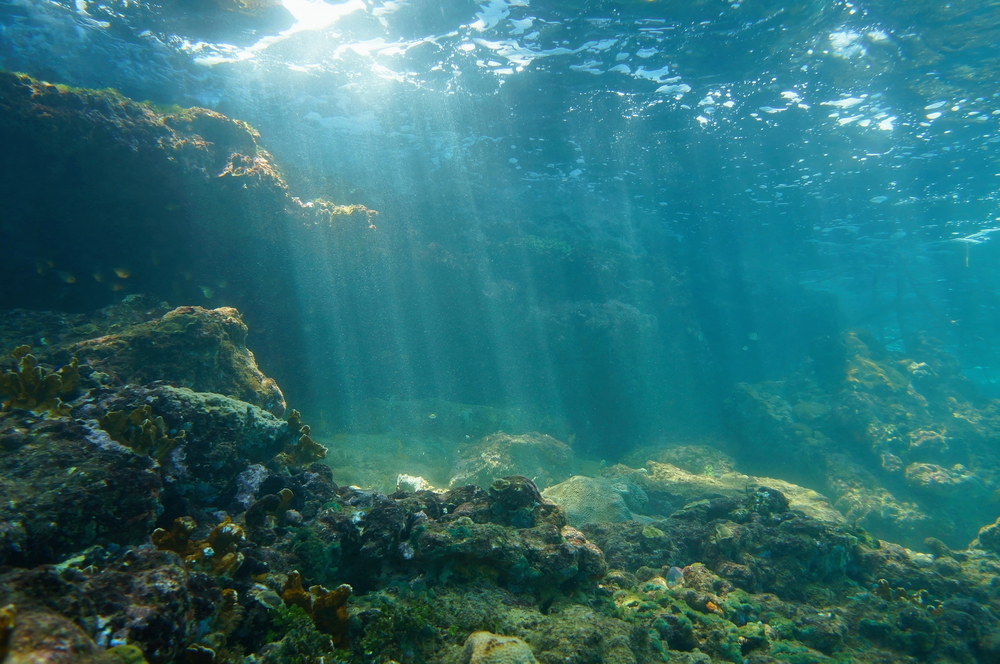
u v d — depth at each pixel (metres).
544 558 4.24
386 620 3.25
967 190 16.16
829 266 26.39
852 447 16.70
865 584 6.55
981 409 19.23
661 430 18.19
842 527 7.18
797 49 10.84
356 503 5.05
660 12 10.26
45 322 7.73
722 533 6.70
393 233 12.97
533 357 15.30
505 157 17.66
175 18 11.29
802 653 4.64
